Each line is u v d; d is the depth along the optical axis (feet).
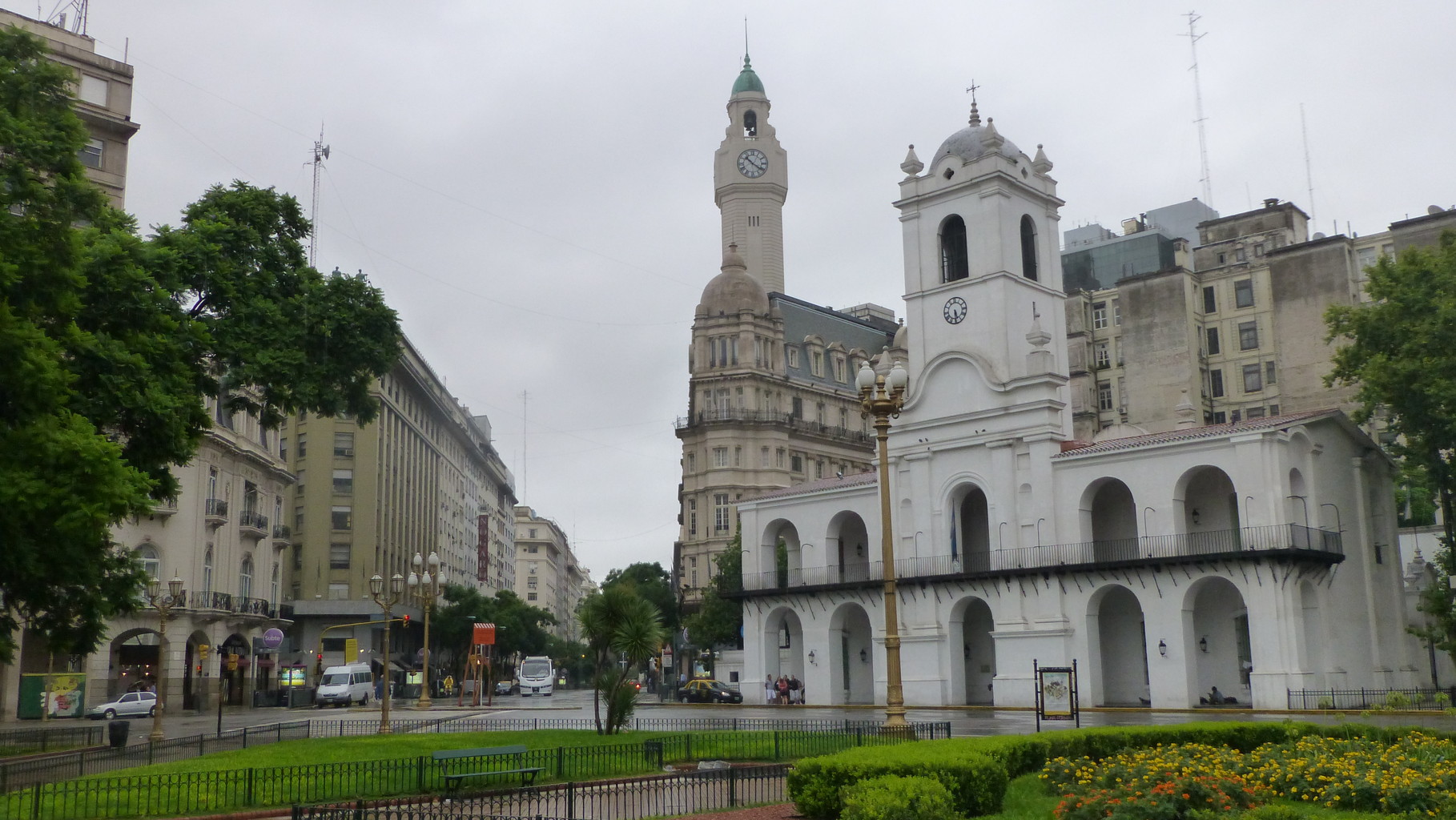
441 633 363.76
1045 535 190.60
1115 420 316.40
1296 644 163.53
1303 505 173.37
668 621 382.63
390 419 347.15
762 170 398.01
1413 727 83.41
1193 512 185.26
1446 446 166.61
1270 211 310.24
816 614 222.07
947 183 212.02
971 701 209.87
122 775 75.51
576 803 69.00
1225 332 298.97
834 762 59.16
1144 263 333.83
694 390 338.95
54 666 213.46
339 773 74.33
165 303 99.71
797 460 341.82
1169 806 54.95
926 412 209.56
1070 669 105.40
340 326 124.47
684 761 88.89
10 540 75.77
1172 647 175.11
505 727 137.39
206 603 236.02
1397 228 264.72
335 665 311.47
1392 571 192.13
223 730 149.48
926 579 202.59
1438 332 158.92
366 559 321.11
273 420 125.70
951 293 210.18
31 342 72.13
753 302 340.39
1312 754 67.97
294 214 128.36
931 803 51.26
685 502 335.67
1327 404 266.36
